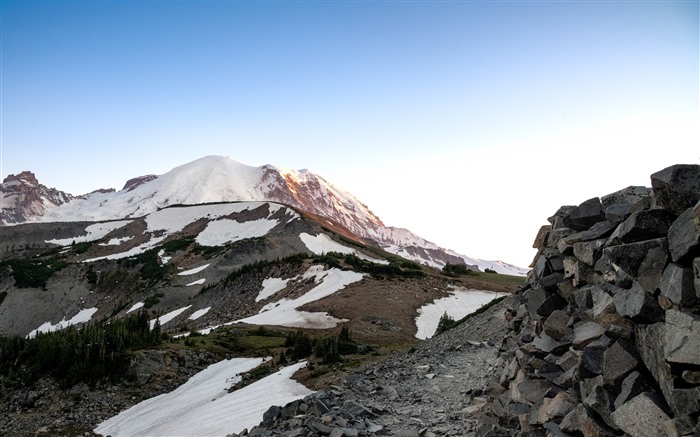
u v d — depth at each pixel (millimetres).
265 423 19734
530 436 10539
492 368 23641
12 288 188125
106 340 68688
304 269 140375
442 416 17703
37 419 53656
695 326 6496
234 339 81000
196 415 42656
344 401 20656
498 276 140500
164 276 196000
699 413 6238
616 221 10188
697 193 7602
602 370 8508
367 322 87875
